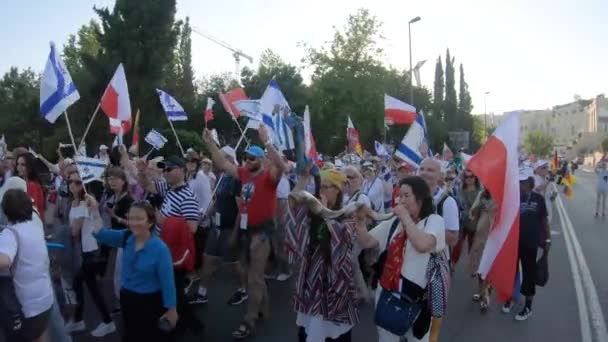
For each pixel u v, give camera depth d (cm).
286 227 473
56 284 662
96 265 643
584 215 2152
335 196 498
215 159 708
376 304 425
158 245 476
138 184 782
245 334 652
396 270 412
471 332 703
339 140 3481
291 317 740
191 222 633
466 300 857
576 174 6394
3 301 442
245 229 677
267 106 827
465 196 951
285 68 3853
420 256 410
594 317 767
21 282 452
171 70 3347
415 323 410
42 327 465
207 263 785
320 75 3509
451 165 1418
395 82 4006
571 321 748
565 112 15162
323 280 456
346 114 3362
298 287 467
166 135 2423
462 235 961
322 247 456
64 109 681
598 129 12800
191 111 3212
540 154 10706
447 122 7288
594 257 1232
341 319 455
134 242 484
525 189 757
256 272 668
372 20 3478
